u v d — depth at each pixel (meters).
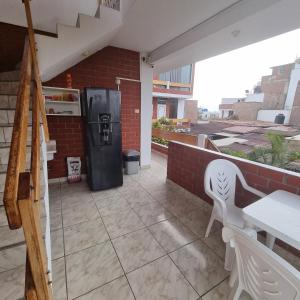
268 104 15.32
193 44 2.62
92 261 1.60
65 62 2.43
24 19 2.36
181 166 2.82
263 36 2.38
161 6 2.03
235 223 1.57
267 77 15.18
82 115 3.01
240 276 1.01
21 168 0.62
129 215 2.29
